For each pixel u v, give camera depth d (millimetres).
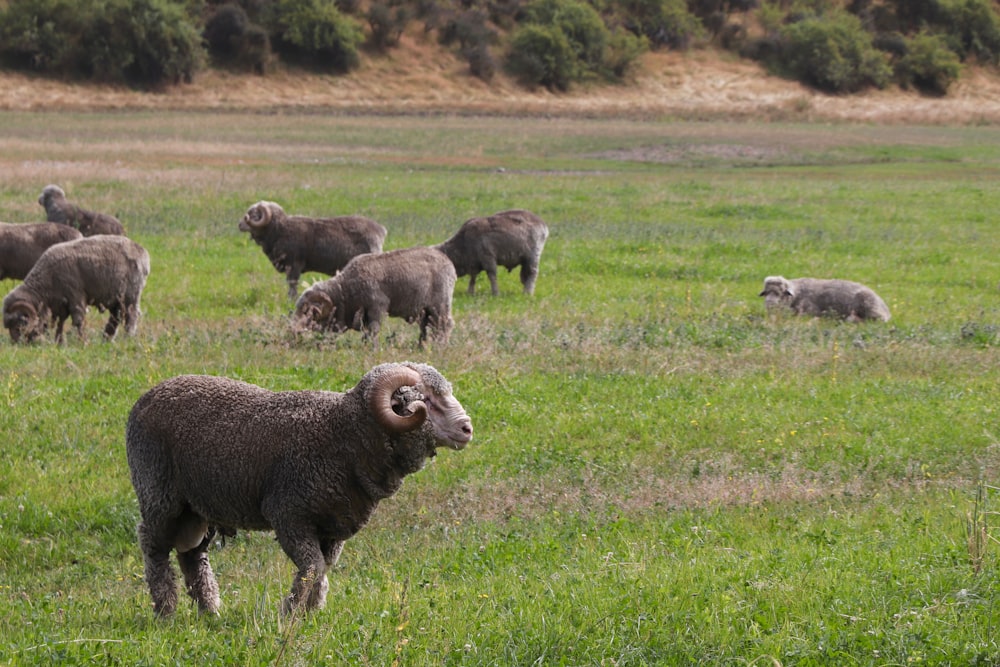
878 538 10875
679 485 13273
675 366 18172
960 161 68375
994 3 142250
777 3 134750
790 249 32094
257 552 11984
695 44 125625
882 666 7840
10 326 19188
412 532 12266
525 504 12852
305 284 24000
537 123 91625
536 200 42188
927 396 16812
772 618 8672
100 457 14031
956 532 10781
